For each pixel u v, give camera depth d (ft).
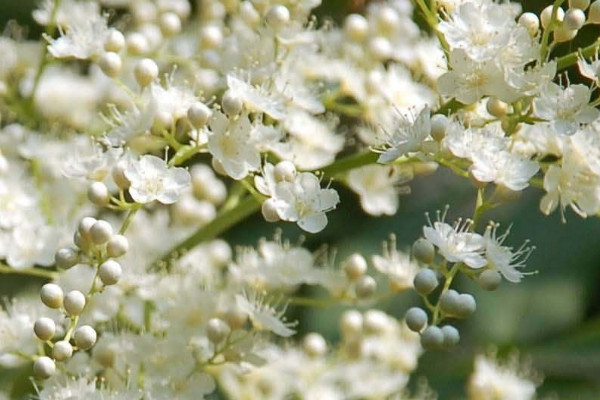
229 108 1.55
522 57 1.53
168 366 1.59
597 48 1.54
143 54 1.68
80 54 1.63
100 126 1.75
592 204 1.55
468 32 1.54
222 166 1.55
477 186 1.53
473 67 1.53
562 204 1.55
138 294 1.64
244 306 1.61
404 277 1.67
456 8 1.55
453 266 1.55
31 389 1.67
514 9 1.60
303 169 1.61
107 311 1.61
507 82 1.52
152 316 1.64
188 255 1.70
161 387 1.57
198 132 1.56
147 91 1.61
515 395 1.72
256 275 1.66
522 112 1.55
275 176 1.55
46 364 1.52
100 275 1.53
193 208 1.76
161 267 1.67
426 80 1.71
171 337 1.60
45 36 1.64
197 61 1.70
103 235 1.53
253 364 1.60
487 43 1.53
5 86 1.73
